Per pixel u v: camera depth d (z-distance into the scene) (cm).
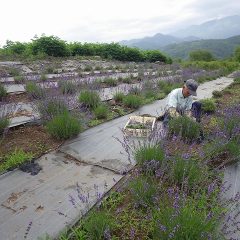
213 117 719
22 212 338
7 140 524
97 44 3077
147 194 346
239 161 472
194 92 580
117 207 354
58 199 364
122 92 913
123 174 431
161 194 345
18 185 390
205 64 3064
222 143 466
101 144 533
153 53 3328
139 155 424
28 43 2489
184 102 604
